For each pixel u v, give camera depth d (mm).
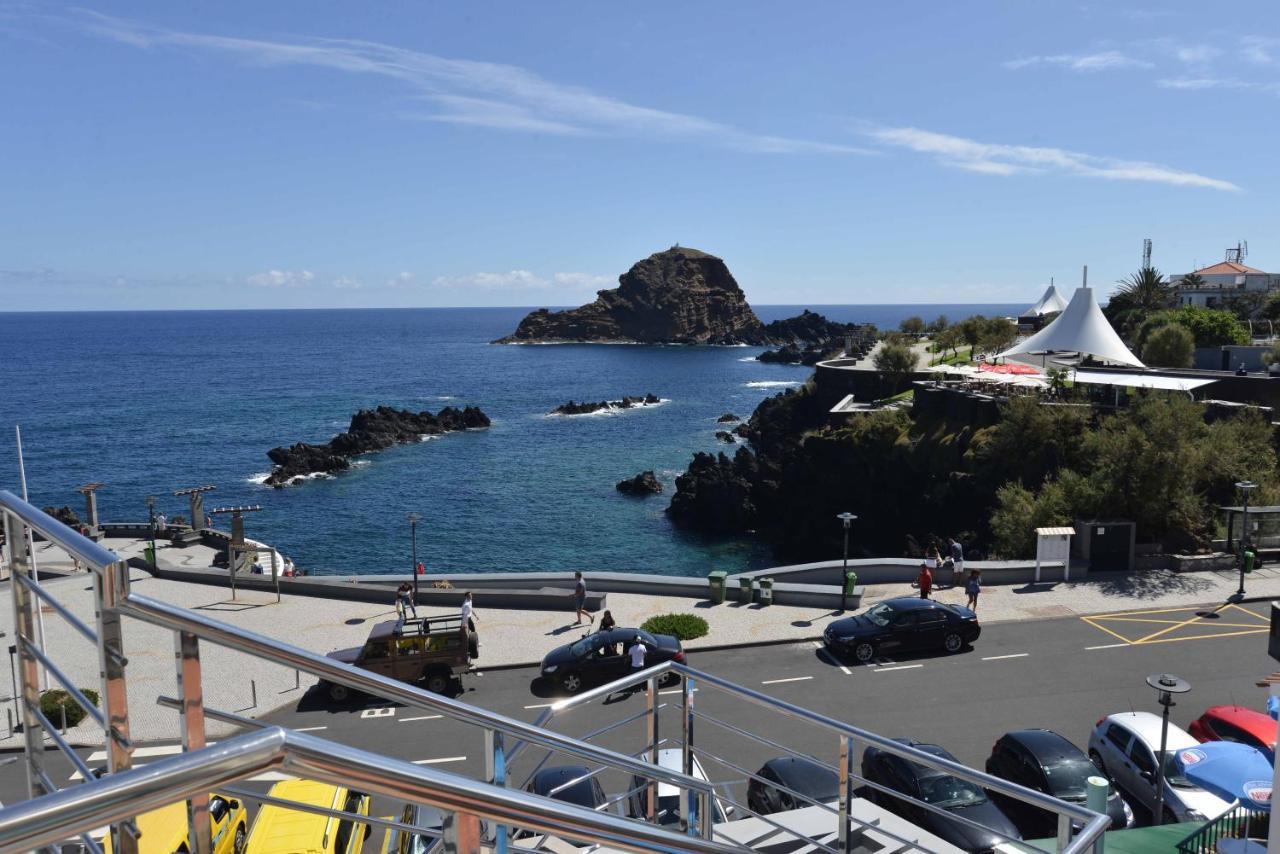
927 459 53906
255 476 84062
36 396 147625
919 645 25766
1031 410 46906
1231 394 48156
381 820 2801
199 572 35406
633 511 69000
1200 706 22188
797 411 85375
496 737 3584
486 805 2369
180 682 2414
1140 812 17328
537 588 32688
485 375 187750
